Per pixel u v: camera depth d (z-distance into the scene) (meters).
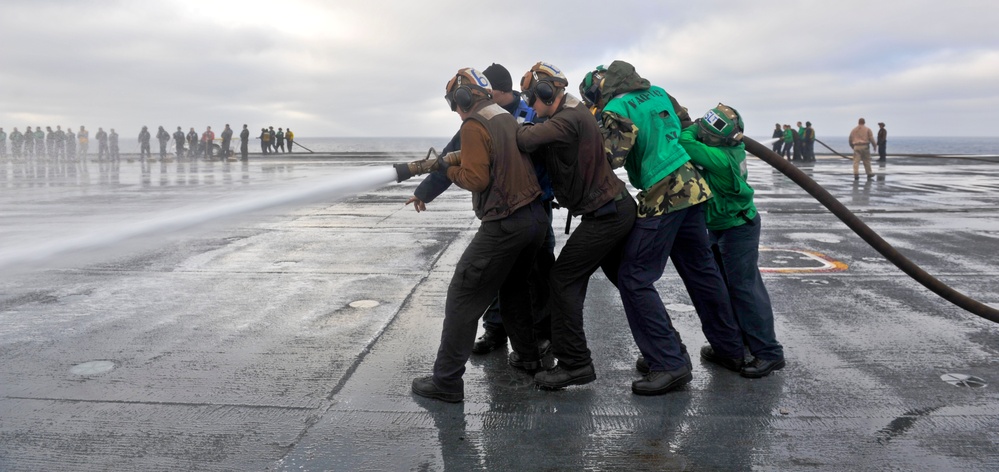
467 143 3.20
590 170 3.27
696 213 3.52
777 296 5.30
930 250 7.29
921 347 4.12
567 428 3.07
